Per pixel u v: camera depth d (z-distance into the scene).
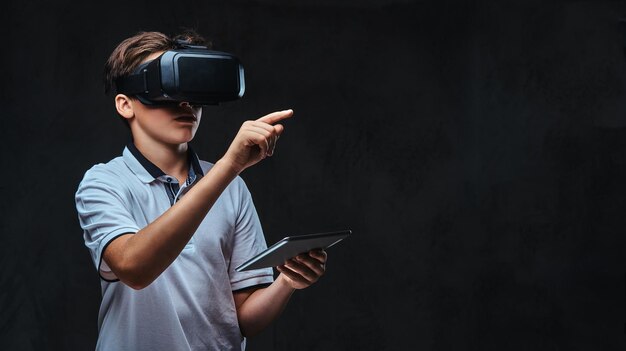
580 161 4.65
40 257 4.06
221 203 1.72
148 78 1.60
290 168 4.49
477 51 4.68
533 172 4.65
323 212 4.50
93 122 4.16
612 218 4.63
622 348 4.57
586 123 4.65
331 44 4.57
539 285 4.61
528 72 4.67
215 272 1.67
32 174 4.08
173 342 1.60
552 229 4.63
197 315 1.64
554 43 4.67
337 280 4.50
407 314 4.55
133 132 1.70
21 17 4.11
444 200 4.62
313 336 4.44
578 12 4.66
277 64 4.50
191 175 1.73
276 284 1.76
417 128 4.63
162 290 1.61
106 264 1.56
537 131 4.66
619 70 4.65
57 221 4.09
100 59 4.20
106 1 4.23
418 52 4.65
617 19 4.65
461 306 4.59
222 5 4.43
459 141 4.65
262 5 4.50
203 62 1.59
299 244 1.49
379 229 4.56
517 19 4.68
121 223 1.54
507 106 4.67
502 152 4.66
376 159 4.59
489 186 4.64
